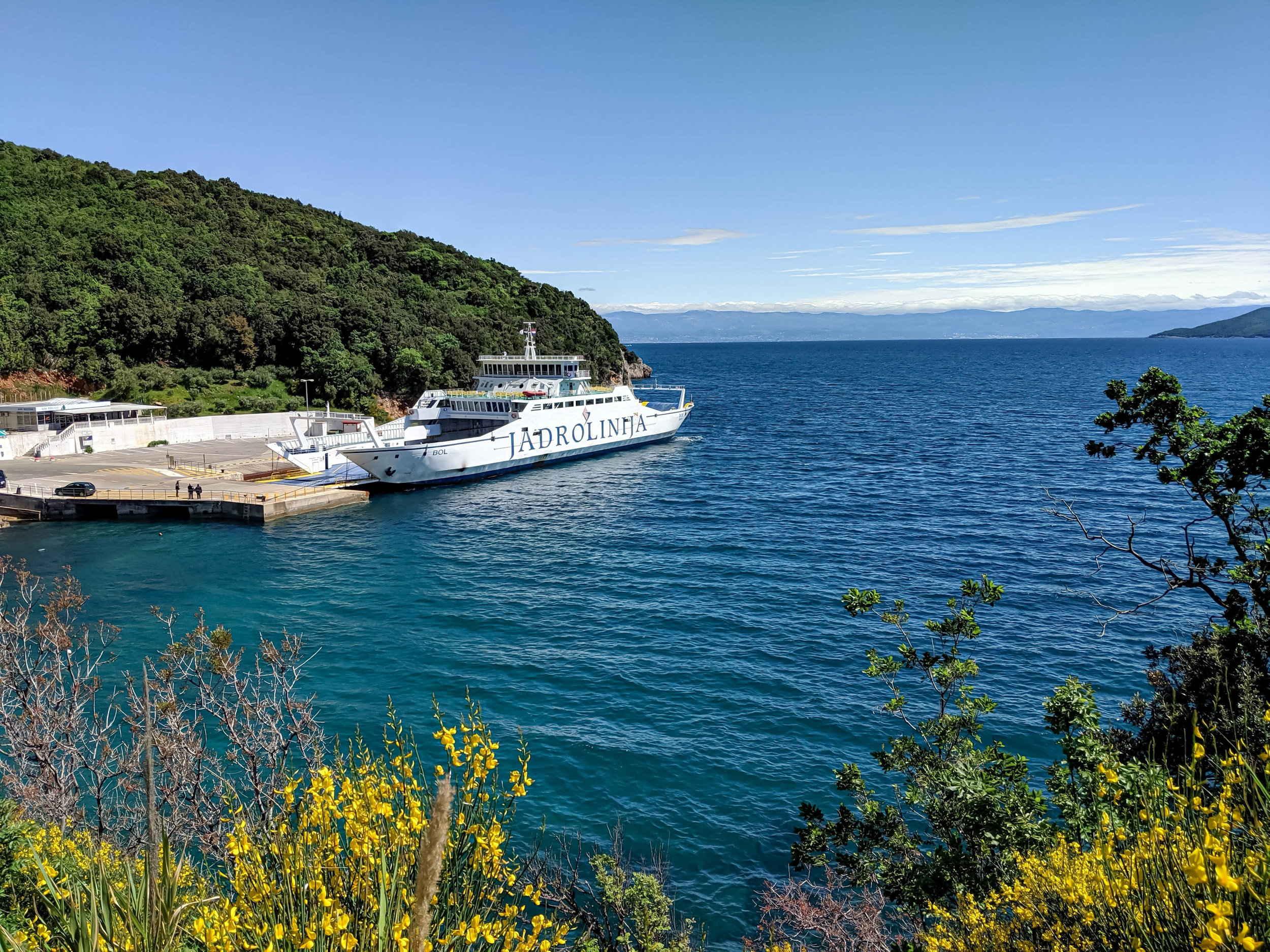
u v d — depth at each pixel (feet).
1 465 211.41
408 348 340.80
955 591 115.24
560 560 136.36
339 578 126.62
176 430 253.65
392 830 18.71
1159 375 43.39
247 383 307.17
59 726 48.91
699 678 86.22
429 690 83.25
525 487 206.49
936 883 35.73
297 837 18.43
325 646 95.86
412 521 169.07
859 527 155.84
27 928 20.72
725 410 399.03
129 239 350.64
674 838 58.49
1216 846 15.28
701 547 143.43
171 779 43.21
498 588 120.47
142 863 22.66
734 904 51.78
